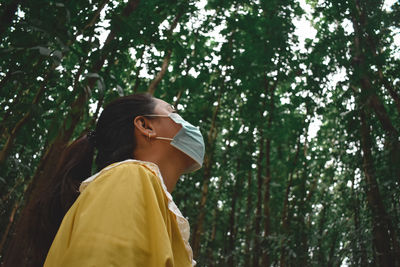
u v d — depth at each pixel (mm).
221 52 8719
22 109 2283
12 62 2410
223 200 14539
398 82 6398
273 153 12500
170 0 5344
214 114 9875
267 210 10766
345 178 9258
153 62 6191
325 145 11844
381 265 6629
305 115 10531
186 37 8227
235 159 10672
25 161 6379
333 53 6039
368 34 5816
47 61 2627
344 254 7461
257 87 9359
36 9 2113
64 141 3414
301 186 10750
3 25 2068
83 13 3070
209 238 13969
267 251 10086
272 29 6766
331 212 11594
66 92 2779
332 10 6633
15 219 8570
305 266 9289
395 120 7211
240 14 8672
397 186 6434
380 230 6680
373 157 7035
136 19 3738
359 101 6504
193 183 10242
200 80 8492
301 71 7262
